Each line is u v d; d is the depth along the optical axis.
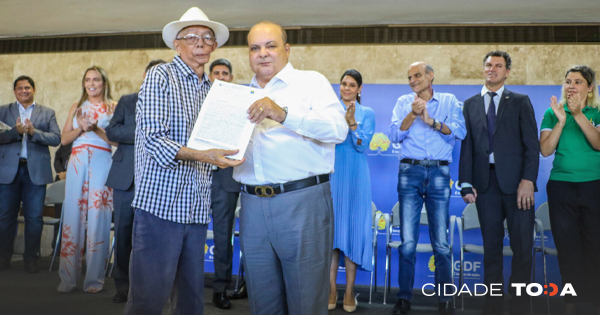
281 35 2.04
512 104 3.39
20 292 3.47
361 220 3.53
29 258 4.27
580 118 3.27
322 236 1.97
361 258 3.48
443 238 3.39
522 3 4.56
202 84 2.18
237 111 1.86
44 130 4.34
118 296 3.29
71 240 3.58
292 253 1.92
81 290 3.64
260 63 2.00
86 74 3.71
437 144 3.44
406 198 3.48
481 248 3.74
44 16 5.23
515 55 5.03
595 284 3.26
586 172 3.30
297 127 1.83
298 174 1.92
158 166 1.96
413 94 3.66
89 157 3.64
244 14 5.05
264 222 1.96
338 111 2.00
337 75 5.28
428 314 3.36
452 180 4.35
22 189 4.29
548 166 4.21
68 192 3.63
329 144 2.05
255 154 1.96
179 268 2.09
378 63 5.23
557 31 4.99
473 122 3.47
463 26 5.12
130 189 3.28
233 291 3.97
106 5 4.89
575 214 3.32
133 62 5.66
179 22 2.10
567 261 3.32
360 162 3.58
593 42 4.93
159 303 1.99
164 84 1.98
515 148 3.34
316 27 5.35
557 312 3.51
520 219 3.28
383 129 4.49
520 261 3.26
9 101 5.91
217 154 1.80
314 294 1.94
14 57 5.93
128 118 3.30
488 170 3.36
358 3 4.69
